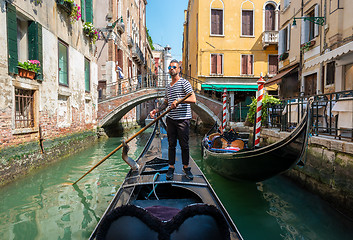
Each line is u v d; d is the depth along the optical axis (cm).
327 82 838
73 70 871
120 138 1276
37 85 620
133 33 2116
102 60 1464
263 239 316
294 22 884
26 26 614
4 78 493
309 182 468
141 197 304
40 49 632
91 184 514
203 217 147
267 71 1612
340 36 764
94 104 1114
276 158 404
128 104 1320
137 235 141
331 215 378
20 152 532
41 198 437
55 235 315
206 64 1603
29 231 323
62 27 783
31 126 607
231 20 1598
